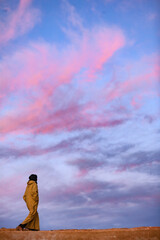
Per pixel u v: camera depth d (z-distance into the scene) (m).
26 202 10.23
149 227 8.80
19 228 9.67
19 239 6.62
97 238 6.79
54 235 6.86
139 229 8.11
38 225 10.24
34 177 10.62
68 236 6.82
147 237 6.91
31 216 9.92
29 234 6.85
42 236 6.79
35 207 10.12
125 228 9.18
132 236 6.93
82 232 7.18
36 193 10.25
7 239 6.57
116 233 7.09
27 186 10.41
